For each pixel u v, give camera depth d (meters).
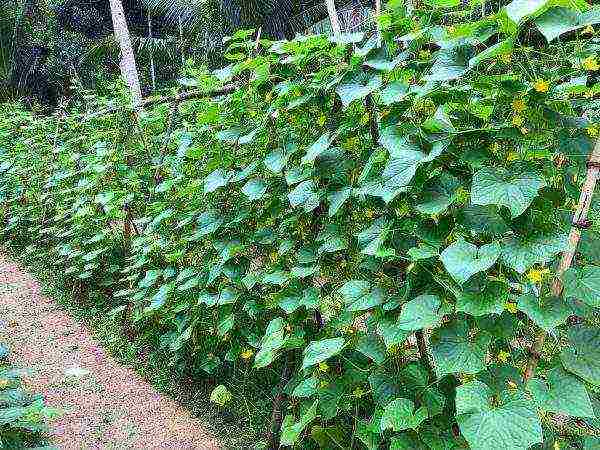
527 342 1.72
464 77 1.62
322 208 2.29
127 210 4.14
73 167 4.95
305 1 8.98
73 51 12.99
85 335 4.00
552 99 1.58
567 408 1.42
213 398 2.71
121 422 2.90
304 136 2.29
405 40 1.60
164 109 4.03
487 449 1.35
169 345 3.30
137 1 14.75
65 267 5.16
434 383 1.74
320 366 2.03
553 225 1.46
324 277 2.27
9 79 12.59
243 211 2.66
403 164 1.58
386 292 1.81
